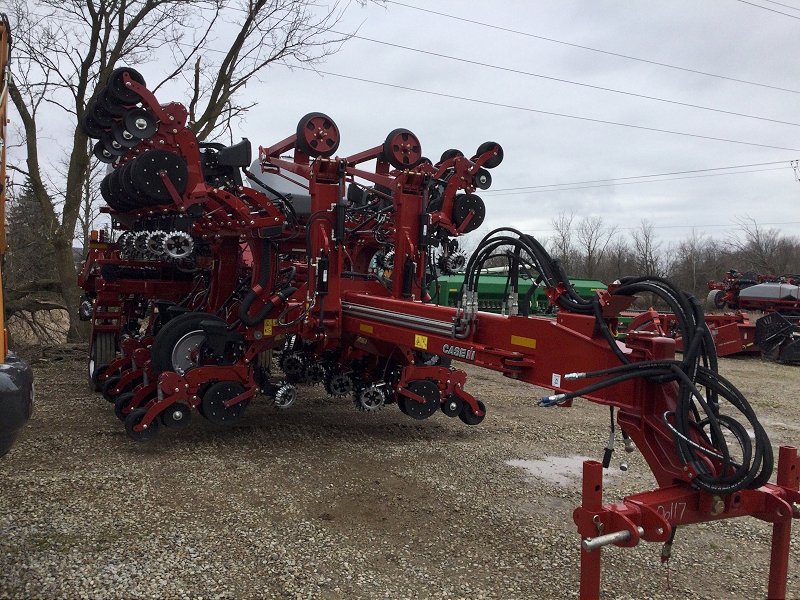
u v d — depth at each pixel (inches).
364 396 241.3
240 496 179.3
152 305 320.8
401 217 241.9
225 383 227.1
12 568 129.0
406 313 197.2
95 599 119.1
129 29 513.7
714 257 1771.7
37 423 254.7
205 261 293.9
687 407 108.3
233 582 129.0
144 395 237.3
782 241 1638.8
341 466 211.6
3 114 123.3
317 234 224.7
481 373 451.8
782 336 570.6
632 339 122.8
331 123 227.6
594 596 105.0
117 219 290.2
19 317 571.8
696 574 143.2
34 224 626.2
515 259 155.6
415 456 225.5
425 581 134.3
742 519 179.3
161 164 203.0
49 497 170.4
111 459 208.7
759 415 338.6
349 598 125.5
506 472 210.7
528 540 157.2
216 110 556.1
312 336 229.6
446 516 171.2
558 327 139.5
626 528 102.3
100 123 208.2
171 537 148.2
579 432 271.6
